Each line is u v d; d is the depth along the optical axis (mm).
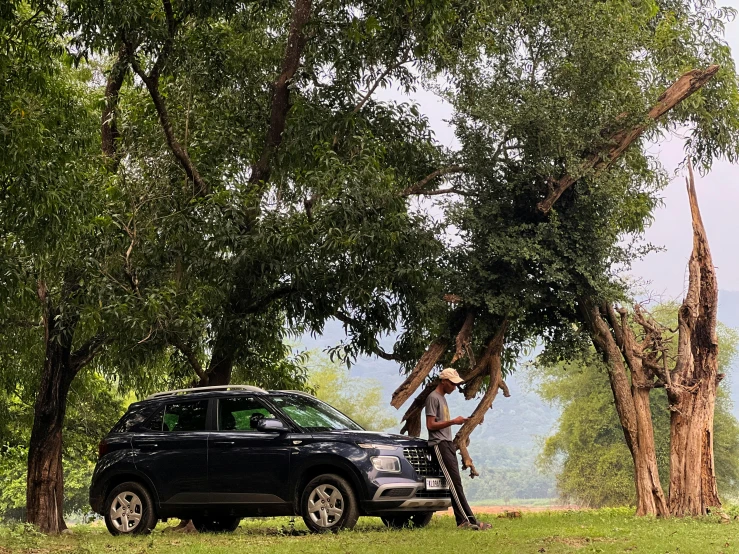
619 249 16719
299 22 18578
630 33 17125
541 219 17328
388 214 17000
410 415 17344
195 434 13242
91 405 28812
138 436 13609
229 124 18953
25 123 12602
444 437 12852
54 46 15547
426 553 9203
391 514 12703
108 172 16906
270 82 19406
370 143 17641
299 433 12703
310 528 12266
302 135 18375
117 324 15609
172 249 16984
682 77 17547
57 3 15680
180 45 17312
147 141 17828
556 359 17312
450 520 15109
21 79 14656
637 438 15477
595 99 17141
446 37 17938
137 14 15781
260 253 16875
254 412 13141
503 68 17656
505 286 16969
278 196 18234
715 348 15023
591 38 16812
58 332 16484
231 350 17797
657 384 15484
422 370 17312
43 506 16359
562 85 17328
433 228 17719
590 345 16812
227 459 12875
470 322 17156
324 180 16594
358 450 12297
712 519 13984
